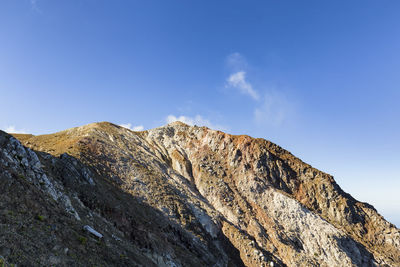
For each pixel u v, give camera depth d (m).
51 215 24.14
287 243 70.00
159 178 72.81
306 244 71.50
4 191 22.02
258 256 59.97
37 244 18.17
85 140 72.00
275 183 93.81
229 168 99.38
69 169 45.47
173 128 131.88
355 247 71.06
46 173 37.72
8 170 26.03
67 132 92.69
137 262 29.80
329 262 66.12
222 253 57.84
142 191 61.09
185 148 115.56
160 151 107.31
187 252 49.03
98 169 58.28
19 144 34.28
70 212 30.20
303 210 80.94
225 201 81.81
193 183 93.62
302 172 99.12
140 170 70.44
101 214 39.62
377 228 82.38
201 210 68.88
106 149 72.31
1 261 14.20
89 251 22.84
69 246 21.27
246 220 76.00
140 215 49.69
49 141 77.38
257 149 102.75
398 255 74.00
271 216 80.06
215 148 110.31
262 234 71.06
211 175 94.44
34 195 25.48
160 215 55.72
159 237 45.81
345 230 79.31
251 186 88.50
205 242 56.97
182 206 64.50
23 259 15.68
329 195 90.38
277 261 62.56
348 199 90.00
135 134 116.19
